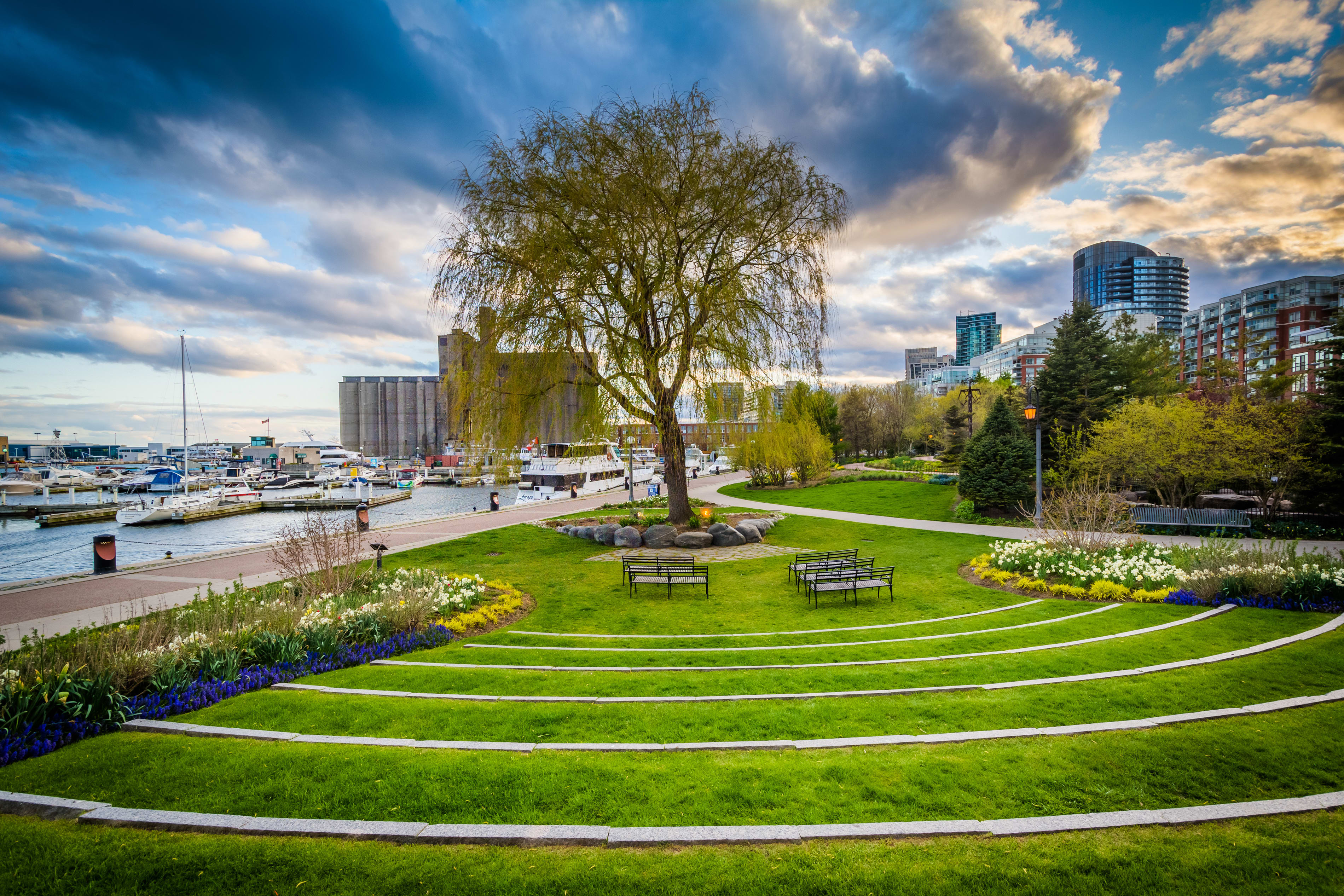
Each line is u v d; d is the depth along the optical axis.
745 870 3.42
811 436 40.47
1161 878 3.29
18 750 5.04
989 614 11.92
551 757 4.89
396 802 4.16
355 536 15.22
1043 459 28.73
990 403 56.34
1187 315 109.12
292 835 3.78
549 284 18.00
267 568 16.48
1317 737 5.00
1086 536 15.20
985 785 4.33
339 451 123.38
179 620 8.80
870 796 4.21
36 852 3.61
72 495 64.06
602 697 6.89
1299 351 64.69
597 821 3.93
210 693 6.71
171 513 50.16
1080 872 3.36
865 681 7.41
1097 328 32.16
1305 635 8.69
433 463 121.88
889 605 13.48
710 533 21.72
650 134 18.47
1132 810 3.94
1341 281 83.00
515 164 18.55
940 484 35.97
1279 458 20.03
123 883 3.35
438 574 15.24
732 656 9.30
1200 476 21.20
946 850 3.57
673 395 20.36
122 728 5.79
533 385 19.27
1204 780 4.34
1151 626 9.91
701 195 18.64
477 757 4.87
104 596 13.23
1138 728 5.32
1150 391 34.56
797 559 16.41
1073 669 7.53
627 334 18.66
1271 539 14.74
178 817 3.92
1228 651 8.10
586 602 14.22
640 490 49.16
